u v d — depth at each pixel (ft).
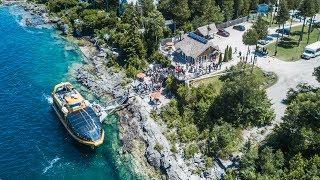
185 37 510.17
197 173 342.23
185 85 426.10
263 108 377.91
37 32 646.33
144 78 477.77
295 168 311.88
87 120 388.37
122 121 416.46
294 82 433.07
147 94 446.19
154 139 377.91
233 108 379.55
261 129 372.38
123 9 634.84
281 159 320.70
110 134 401.70
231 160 343.05
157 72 474.08
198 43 487.61
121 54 530.68
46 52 574.56
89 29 623.36
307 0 511.40
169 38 544.62
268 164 314.55
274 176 310.65
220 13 591.37
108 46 565.53
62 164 366.02
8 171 356.38
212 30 549.54
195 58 473.67
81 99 412.57
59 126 413.59
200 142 369.71
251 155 327.88
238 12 612.70
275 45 525.75
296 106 336.90
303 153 326.03
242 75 396.98
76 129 381.40
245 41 474.90
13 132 403.95
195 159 352.69
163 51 521.65
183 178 337.31
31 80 498.28
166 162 350.23
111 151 379.55
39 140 393.70
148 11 603.67
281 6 531.91
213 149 352.69
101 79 492.13
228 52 476.13
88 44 596.70
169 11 611.88
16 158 371.15
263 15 621.31
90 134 376.27
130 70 489.26
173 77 442.91
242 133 369.71
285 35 556.92
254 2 633.61
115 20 609.01
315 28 581.12
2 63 537.24
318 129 329.31
